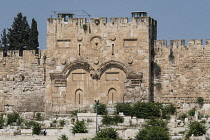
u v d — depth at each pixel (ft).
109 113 436.35
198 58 441.27
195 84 441.27
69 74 454.81
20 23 557.33
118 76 446.19
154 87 449.06
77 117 417.28
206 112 438.40
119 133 366.84
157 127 367.04
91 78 450.71
